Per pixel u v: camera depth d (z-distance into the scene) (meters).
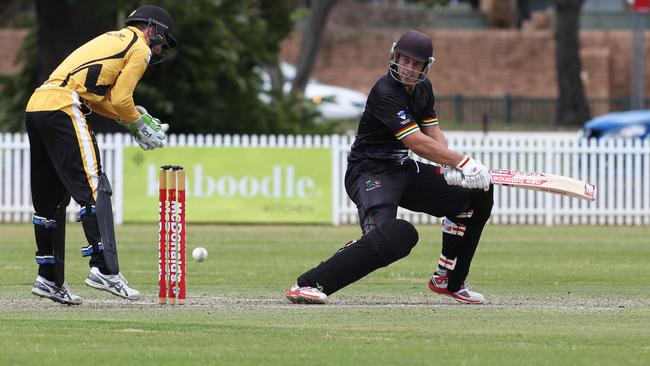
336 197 74.00
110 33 35.03
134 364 26.47
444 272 37.16
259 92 104.44
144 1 88.62
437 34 161.12
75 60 34.47
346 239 64.81
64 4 90.88
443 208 35.94
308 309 35.25
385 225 35.25
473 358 27.34
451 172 35.09
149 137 35.78
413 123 35.09
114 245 34.50
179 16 95.25
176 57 96.75
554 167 75.94
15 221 76.25
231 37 99.38
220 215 73.62
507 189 76.75
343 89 142.50
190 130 99.25
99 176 34.41
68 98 34.16
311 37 120.19
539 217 76.94
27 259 52.31
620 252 58.50
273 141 74.31
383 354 27.75
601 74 156.62
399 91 35.41
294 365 26.45
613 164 76.38
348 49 160.88
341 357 27.38
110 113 35.28
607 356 27.67
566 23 141.12
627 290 42.06
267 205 73.69
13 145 75.50
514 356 27.62
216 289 41.50
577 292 41.31
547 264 52.16
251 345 28.80
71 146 34.09
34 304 36.28
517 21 175.75
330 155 73.88
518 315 34.34
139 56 34.69
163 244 35.97
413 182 36.06
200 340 29.42
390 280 45.06
